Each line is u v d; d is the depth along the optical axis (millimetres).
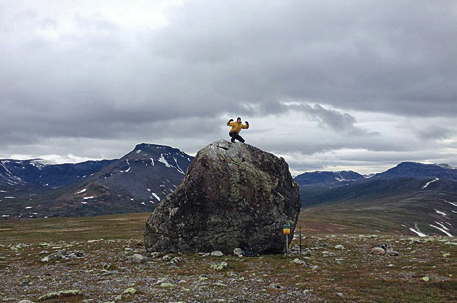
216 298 16281
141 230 76250
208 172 31672
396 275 20484
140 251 33312
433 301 14977
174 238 31125
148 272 23547
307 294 16688
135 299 16219
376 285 17969
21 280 21734
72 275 23078
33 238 62031
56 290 18734
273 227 30938
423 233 192000
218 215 30703
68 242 49062
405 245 36000
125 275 22719
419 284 17828
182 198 31484
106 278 21781
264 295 16672
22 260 30391
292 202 33125
